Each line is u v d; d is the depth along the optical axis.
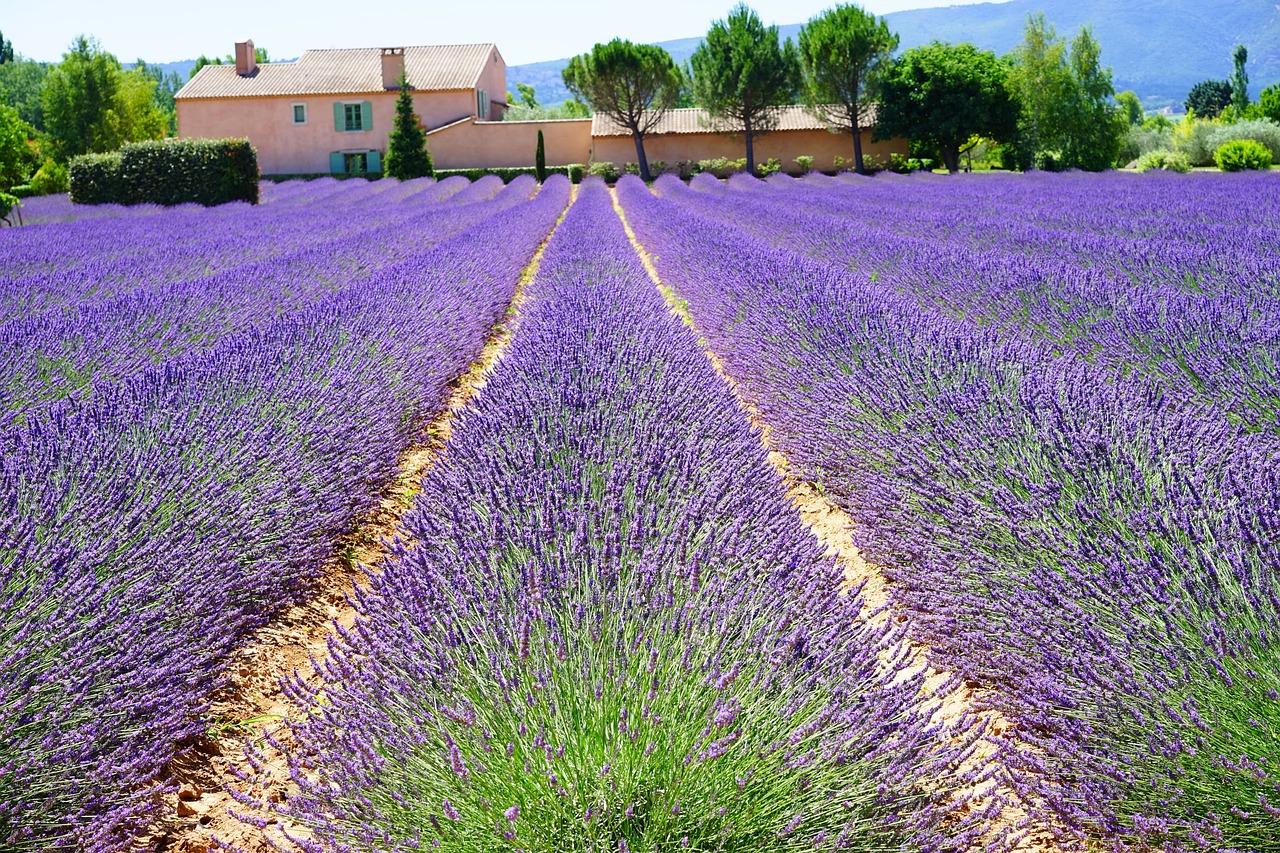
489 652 2.29
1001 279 7.15
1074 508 3.02
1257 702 2.18
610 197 30.67
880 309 6.30
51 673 2.29
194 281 8.24
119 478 3.19
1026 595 2.80
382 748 2.15
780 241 13.43
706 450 3.75
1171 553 2.65
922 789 2.20
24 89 84.56
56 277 8.66
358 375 5.17
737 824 1.95
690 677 2.20
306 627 3.58
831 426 4.66
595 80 42.81
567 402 4.21
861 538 3.97
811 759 2.06
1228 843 2.10
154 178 25.45
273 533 3.49
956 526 3.32
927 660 3.16
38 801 2.15
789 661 2.28
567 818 1.97
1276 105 49.31
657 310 7.22
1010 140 43.84
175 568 2.88
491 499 3.22
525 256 14.41
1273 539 2.60
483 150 46.53
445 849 1.97
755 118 44.19
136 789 2.45
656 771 2.01
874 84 43.00
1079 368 4.57
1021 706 2.62
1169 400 4.42
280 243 13.00
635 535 2.82
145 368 4.82
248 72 47.97
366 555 4.22
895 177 35.91
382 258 11.51
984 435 3.72
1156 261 7.69
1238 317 5.16
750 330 6.84
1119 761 2.28
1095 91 43.50
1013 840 2.18
